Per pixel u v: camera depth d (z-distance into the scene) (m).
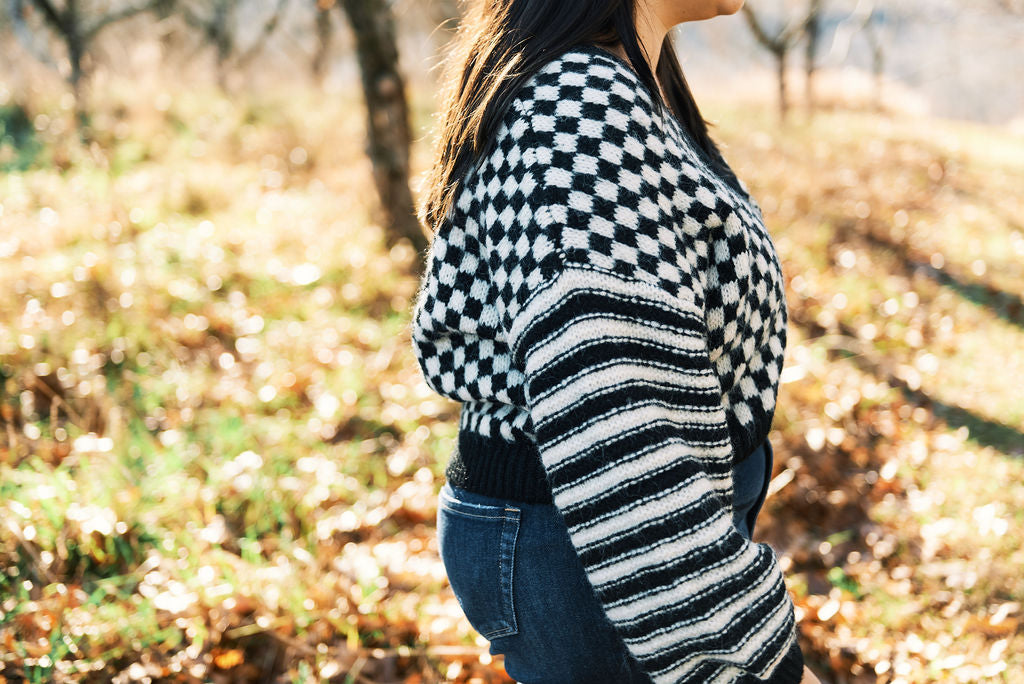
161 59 13.72
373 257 6.11
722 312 0.91
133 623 2.37
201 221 6.59
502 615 0.99
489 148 0.87
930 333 5.83
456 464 1.04
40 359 3.91
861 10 17.61
